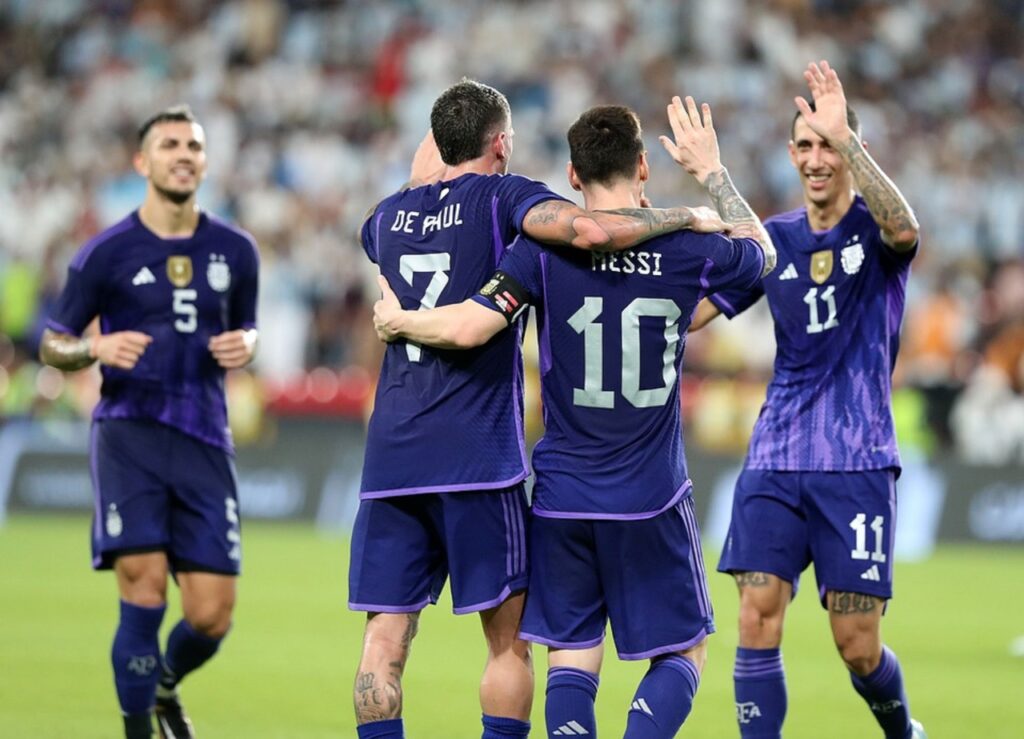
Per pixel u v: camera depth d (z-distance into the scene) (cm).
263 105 9088
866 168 2267
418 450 2077
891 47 9269
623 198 2059
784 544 2317
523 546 2108
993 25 9462
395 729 2059
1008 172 8206
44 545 5706
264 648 3656
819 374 2341
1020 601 4641
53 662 3388
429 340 2016
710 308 2425
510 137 2162
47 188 8619
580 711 2028
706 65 8944
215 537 2597
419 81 9062
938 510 5988
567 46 9069
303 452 6619
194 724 2800
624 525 2034
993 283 7369
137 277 2614
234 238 2691
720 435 6203
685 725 2847
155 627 2522
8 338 7469
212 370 2645
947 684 3309
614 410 2041
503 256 2055
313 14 9706
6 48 9894
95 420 2606
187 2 9894
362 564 2117
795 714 2964
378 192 8350
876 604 2297
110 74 9481
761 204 8131
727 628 4128
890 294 2353
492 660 2131
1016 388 6444
